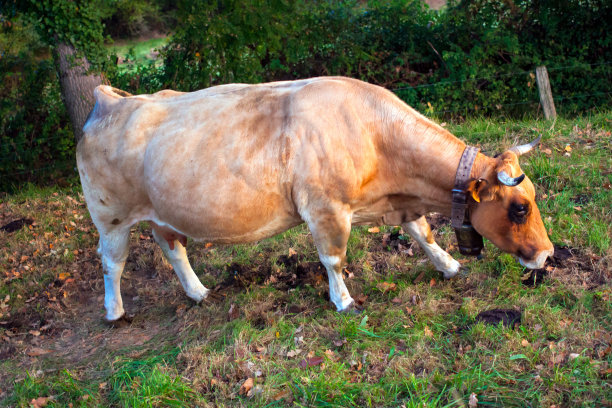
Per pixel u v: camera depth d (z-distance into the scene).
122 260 4.50
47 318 4.87
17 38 9.38
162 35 19.09
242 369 3.69
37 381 3.95
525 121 7.43
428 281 4.42
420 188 3.81
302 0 9.53
